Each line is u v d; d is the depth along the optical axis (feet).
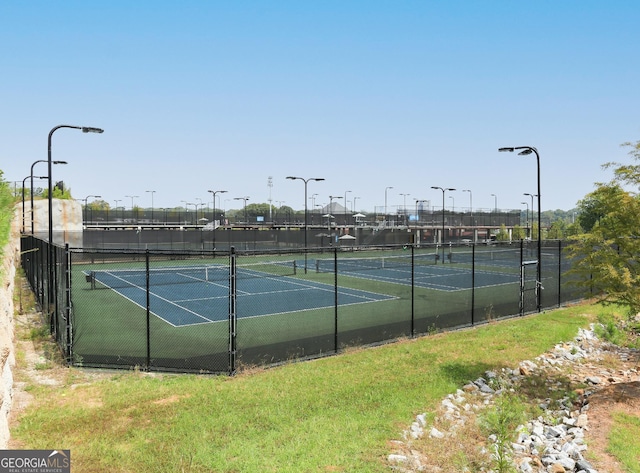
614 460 26.84
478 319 63.41
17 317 58.18
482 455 26.86
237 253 39.83
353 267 146.41
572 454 27.91
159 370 39.60
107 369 39.81
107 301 80.43
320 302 80.43
